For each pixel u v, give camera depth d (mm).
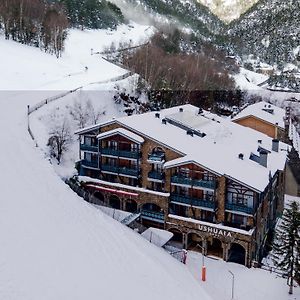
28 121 69625
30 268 33344
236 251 52000
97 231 43531
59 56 131375
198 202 50969
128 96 95812
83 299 32438
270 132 80188
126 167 56469
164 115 62469
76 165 62938
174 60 128750
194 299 37500
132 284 36469
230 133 62094
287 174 72375
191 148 53250
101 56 147625
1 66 103375
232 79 144500
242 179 48219
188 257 50031
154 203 53906
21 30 134250
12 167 51312
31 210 42125
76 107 80875
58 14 145875
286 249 44969
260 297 43219
